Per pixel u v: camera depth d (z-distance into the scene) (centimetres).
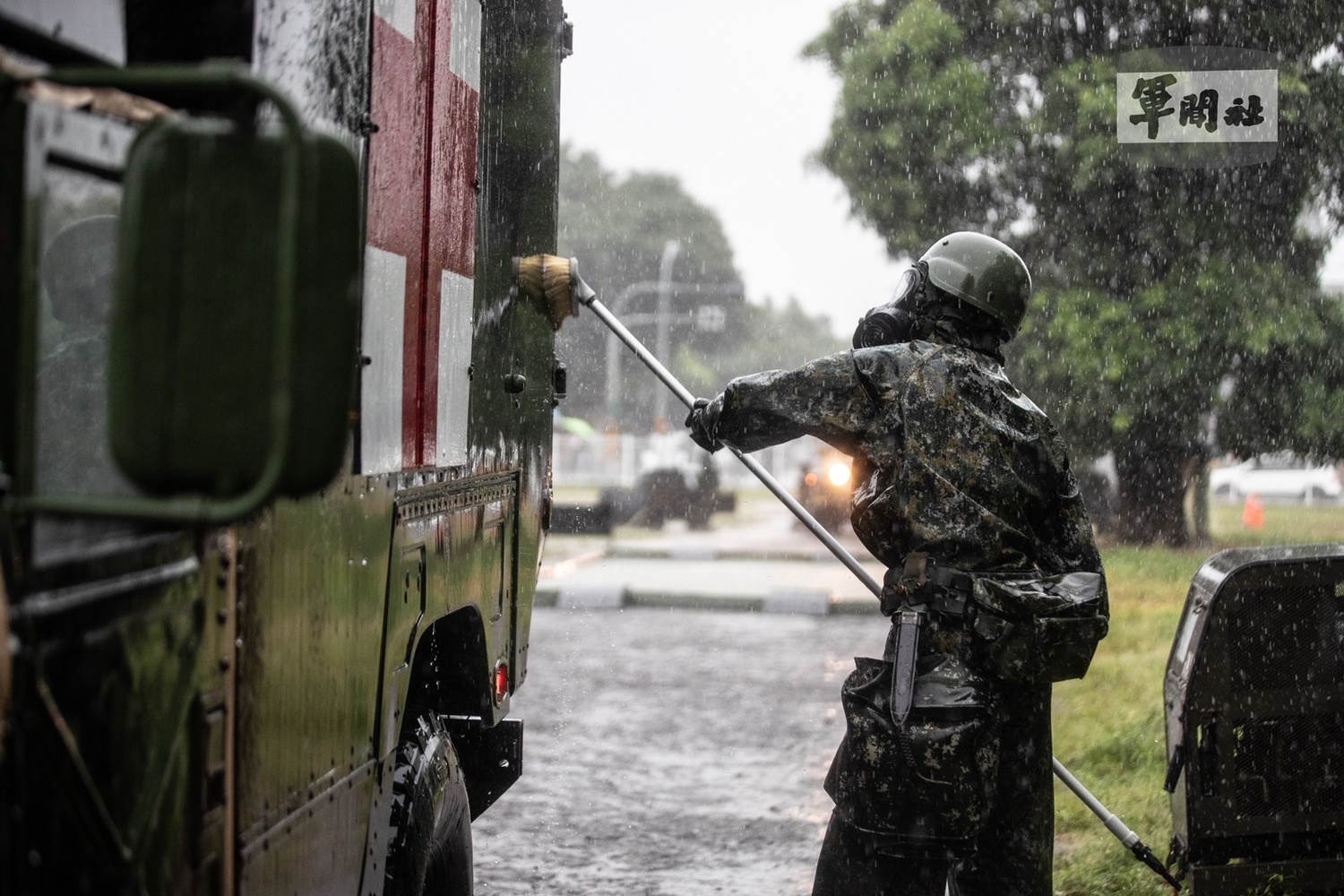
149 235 134
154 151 134
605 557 1817
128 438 133
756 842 556
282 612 194
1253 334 1477
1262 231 1484
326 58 208
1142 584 1272
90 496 137
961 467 319
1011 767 328
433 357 266
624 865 525
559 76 399
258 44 184
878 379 324
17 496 136
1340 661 395
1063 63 1535
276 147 135
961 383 326
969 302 335
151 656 157
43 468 172
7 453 138
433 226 265
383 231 233
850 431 324
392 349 240
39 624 137
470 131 292
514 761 352
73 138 150
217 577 173
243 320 134
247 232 134
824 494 2042
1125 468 1766
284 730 195
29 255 140
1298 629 395
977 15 1562
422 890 278
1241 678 394
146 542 156
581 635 1126
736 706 830
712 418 333
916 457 319
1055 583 321
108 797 148
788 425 327
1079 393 1534
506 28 327
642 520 2403
